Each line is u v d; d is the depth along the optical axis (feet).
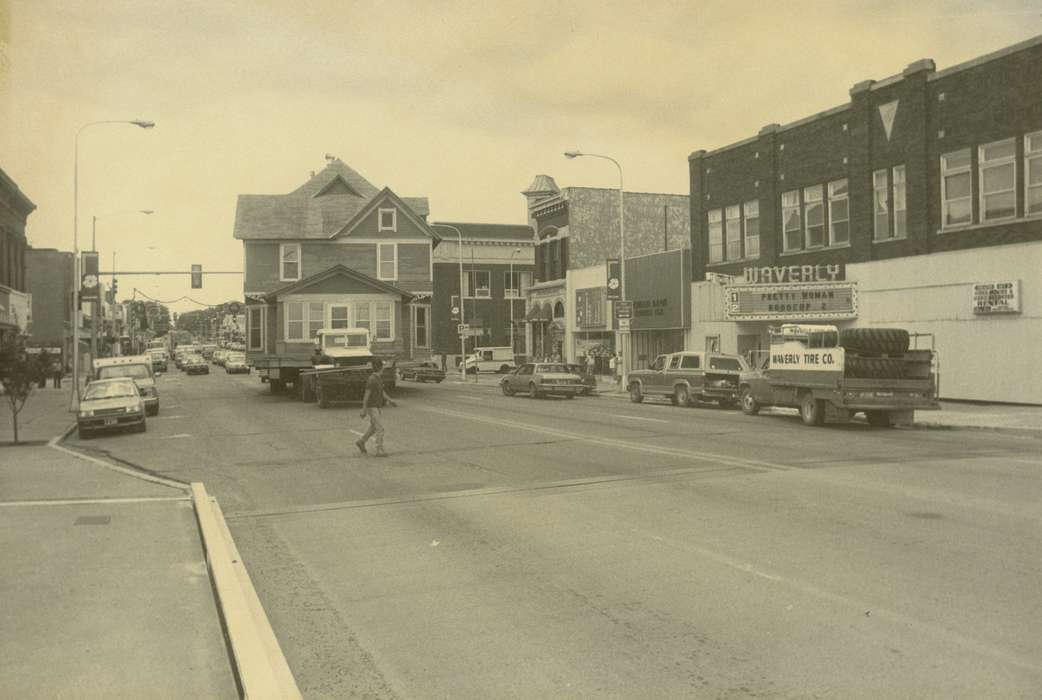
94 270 109.81
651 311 140.46
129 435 75.31
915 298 94.07
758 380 79.87
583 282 165.27
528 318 192.03
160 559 28.14
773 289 108.17
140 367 100.22
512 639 19.88
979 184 87.61
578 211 179.73
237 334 468.75
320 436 68.03
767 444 56.29
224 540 29.32
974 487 38.06
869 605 21.45
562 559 27.17
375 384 55.36
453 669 18.11
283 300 126.93
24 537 31.81
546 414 84.43
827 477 41.45
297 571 26.73
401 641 19.99
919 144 93.35
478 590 24.06
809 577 24.11
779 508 34.06
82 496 41.86
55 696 16.53
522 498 38.22
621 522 32.42
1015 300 82.17
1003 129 85.05
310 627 21.17
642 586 23.81
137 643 19.63
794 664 17.75
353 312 128.26
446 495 39.70
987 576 23.70
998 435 62.23
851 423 72.69
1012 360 83.51
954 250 89.76
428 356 155.02
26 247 158.51
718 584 23.75
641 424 71.87
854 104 102.63
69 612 22.03
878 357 66.90
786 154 114.93
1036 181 82.23
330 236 152.46
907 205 95.25
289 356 117.29
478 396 119.03
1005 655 17.90
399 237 155.43
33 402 122.72
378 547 29.78
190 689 16.90
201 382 186.60
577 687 16.93
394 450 57.36
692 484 40.32
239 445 63.46
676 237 187.42
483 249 257.96
